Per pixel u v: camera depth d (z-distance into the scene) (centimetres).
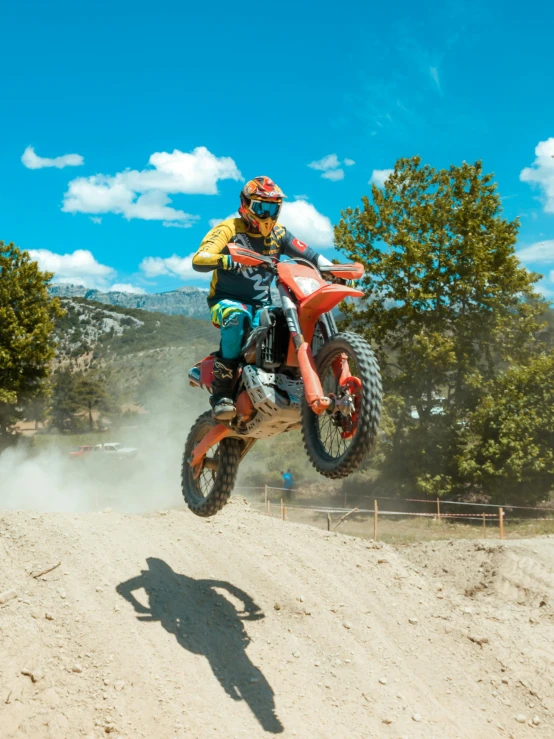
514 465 2320
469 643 710
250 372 448
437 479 2473
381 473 2789
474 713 602
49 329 3144
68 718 469
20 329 3067
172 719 488
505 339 2717
